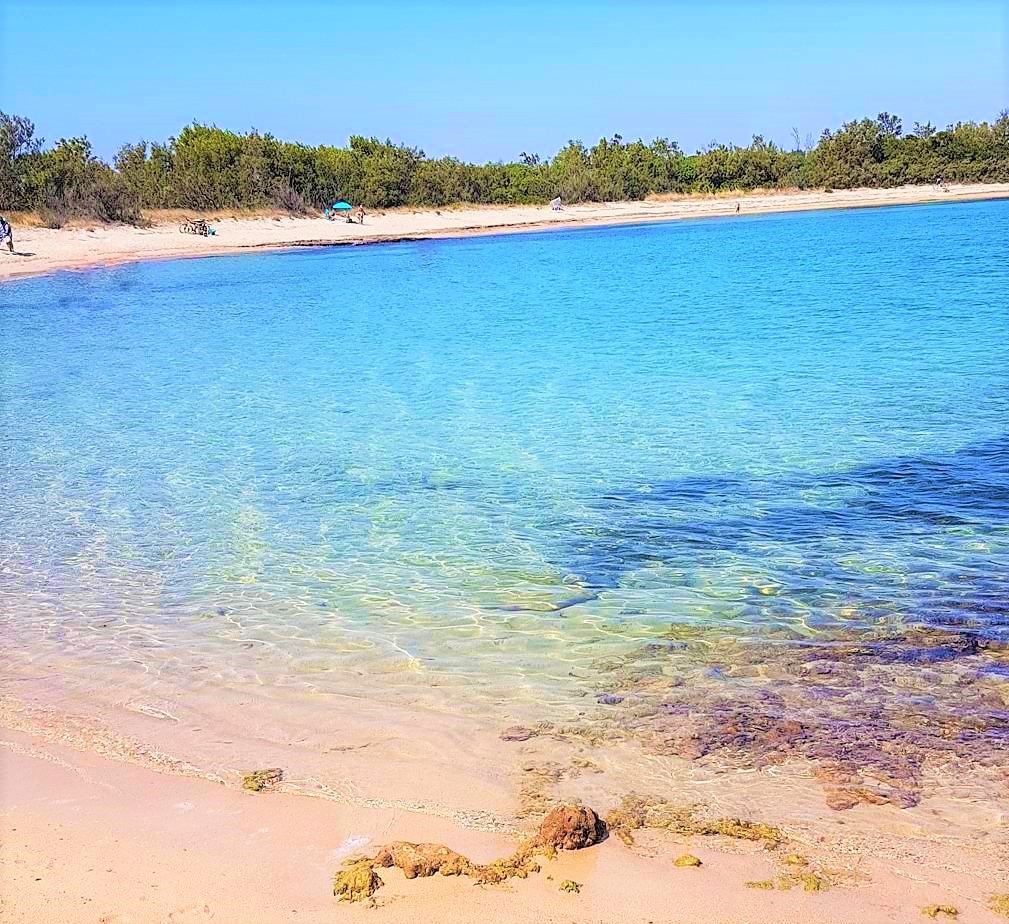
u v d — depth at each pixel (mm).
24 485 11781
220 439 14039
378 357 21406
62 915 3758
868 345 20625
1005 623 7004
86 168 58750
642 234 62875
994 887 3961
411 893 3906
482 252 52500
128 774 5074
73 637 7281
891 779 4910
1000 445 12125
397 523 10047
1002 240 46531
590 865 4121
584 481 11375
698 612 7453
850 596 7656
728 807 4660
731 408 15094
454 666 6578
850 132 99062
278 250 54312
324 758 5266
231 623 7516
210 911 3791
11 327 27109
